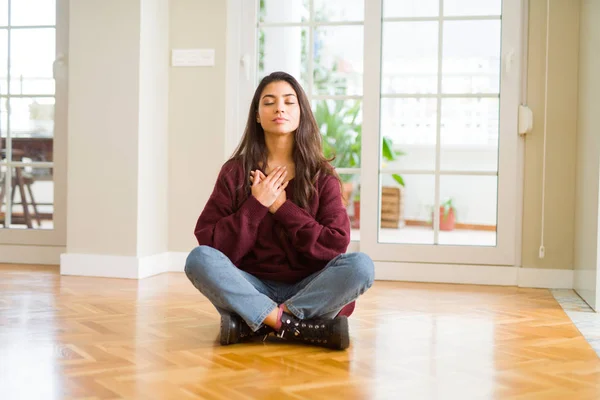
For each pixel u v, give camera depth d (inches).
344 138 305.0
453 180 289.9
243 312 98.4
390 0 181.6
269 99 104.8
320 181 107.1
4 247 197.3
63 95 193.3
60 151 193.9
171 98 189.2
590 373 89.8
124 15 176.2
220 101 186.5
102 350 97.9
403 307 139.6
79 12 179.2
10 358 93.0
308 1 187.3
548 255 172.7
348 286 98.7
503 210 175.0
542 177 173.2
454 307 140.9
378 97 180.9
